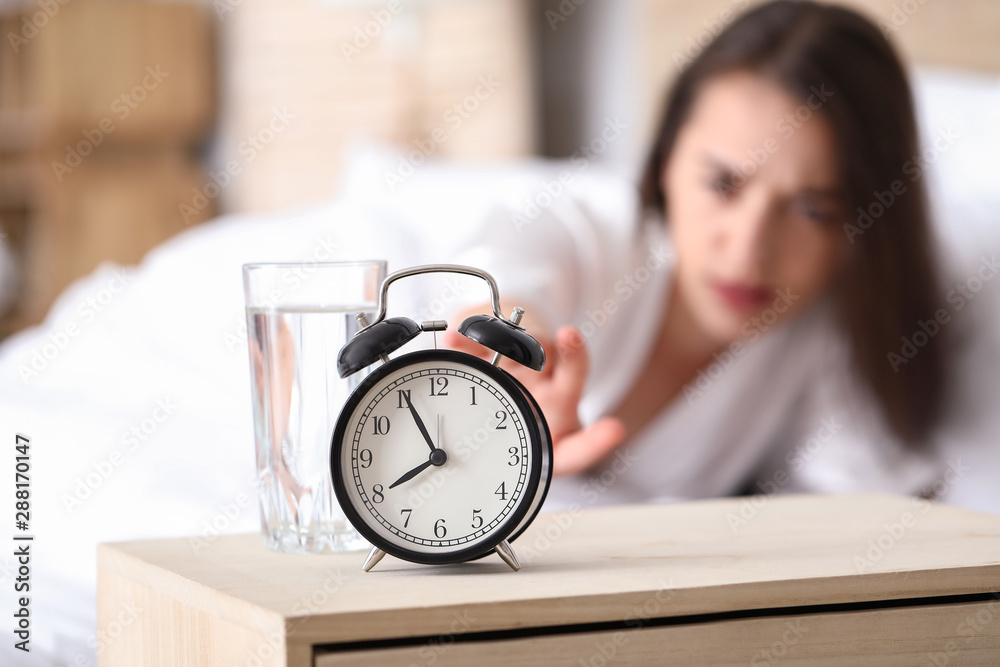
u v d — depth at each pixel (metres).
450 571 0.68
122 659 0.77
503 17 2.79
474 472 0.68
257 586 0.64
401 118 2.91
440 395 0.68
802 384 1.87
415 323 0.68
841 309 1.78
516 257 1.57
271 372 0.73
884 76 1.68
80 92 3.15
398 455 0.68
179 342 1.72
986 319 1.79
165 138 3.25
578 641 0.61
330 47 3.02
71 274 3.20
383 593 0.62
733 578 0.65
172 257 1.89
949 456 1.80
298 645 0.56
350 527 0.74
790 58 1.66
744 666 0.64
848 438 1.85
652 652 0.62
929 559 0.71
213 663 0.64
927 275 1.76
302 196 3.10
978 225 1.83
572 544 0.78
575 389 0.90
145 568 0.72
